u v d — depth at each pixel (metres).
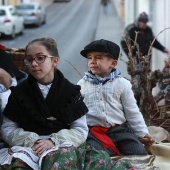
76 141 3.82
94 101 4.41
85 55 4.57
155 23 12.46
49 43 3.92
